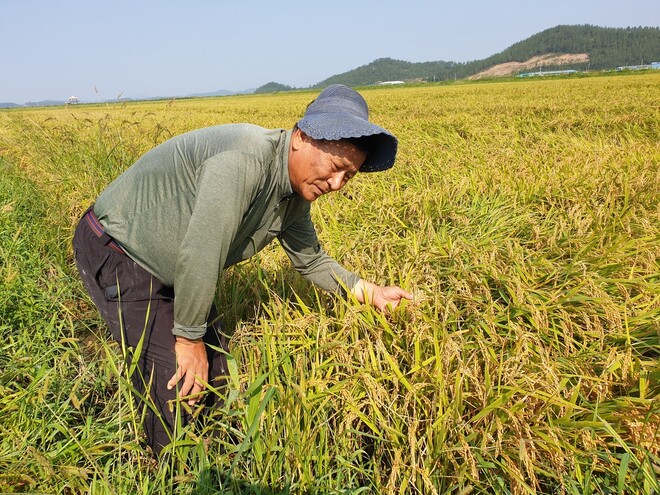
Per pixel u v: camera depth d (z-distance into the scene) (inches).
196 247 72.8
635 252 120.2
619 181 185.2
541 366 81.1
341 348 89.7
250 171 74.8
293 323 97.1
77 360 110.5
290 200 86.9
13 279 127.6
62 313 129.6
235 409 84.7
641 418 74.2
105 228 85.1
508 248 126.1
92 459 80.2
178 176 78.6
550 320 99.7
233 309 116.5
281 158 78.6
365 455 86.7
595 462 72.4
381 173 236.5
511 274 113.8
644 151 256.2
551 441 71.1
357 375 82.0
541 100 705.6
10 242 156.6
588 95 764.0
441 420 74.3
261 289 121.8
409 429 73.9
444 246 134.3
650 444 72.3
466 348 88.2
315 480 73.7
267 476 74.5
